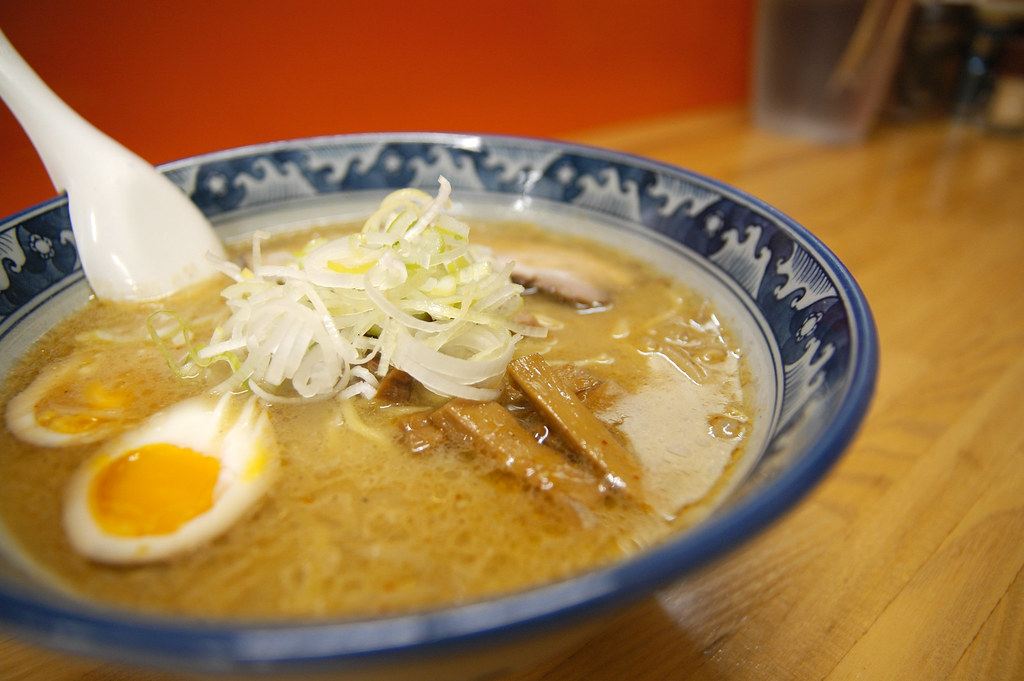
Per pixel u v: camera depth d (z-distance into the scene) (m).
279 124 0.44
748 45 0.63
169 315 0.25
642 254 0.28
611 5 0.53
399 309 0.22
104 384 0.22
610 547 0.17
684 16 0.57
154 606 0.16
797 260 0.22
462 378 0.22
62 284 0.25
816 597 0.20
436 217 0.24
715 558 0.13
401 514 0.18
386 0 0.44
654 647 0.19
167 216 0.26
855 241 0.39
